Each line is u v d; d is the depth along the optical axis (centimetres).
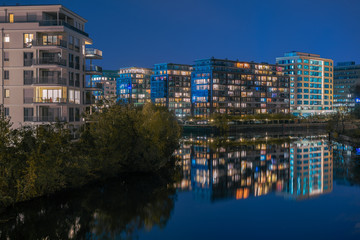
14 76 6506
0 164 4031
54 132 4691
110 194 4828
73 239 3462
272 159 8262
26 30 6444
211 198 4912
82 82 7431
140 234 3622
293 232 3734
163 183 5625
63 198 4547
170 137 7412
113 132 5562
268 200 4878
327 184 5778
